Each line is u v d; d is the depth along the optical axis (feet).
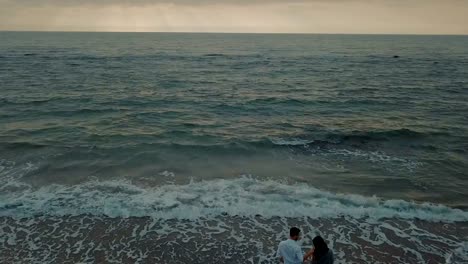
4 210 27.71
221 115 62.39
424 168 38.29
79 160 38.99
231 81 106.11
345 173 36.91
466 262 22.31
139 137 47.73
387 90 90.38
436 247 23.84
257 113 64.28
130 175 35.32
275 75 122.31
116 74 115.55
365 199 30.30
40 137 46.60
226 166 38.45
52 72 117.08
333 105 71.46
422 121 58.13
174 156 41.06
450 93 86.43
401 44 377.50
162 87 92.22
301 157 41.68
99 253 23.03
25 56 174.70
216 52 233.55
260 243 24.39
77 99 72.79
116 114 61.00
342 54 225.56
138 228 25.93
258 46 314.76
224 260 22.68
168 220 27.02
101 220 26.81
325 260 16.99
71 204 28.91
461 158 41.24
